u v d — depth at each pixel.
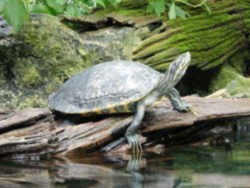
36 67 5.39
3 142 3.33
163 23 6.62
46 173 2.61
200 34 6.83
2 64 5.20
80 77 4.15
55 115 4.12
